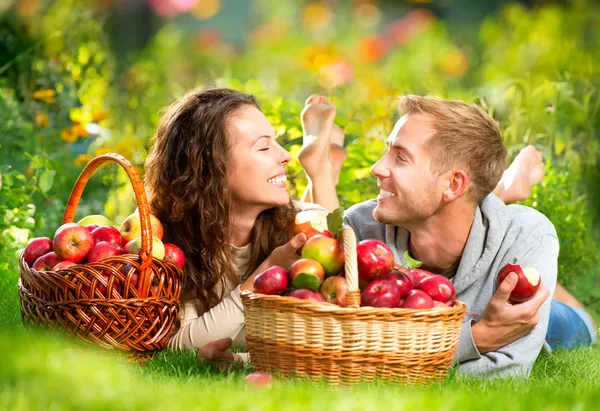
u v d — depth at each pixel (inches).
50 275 184.5
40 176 315.6
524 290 190.2
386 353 170.2
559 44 470.6
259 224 218.7
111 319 183.9
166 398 143.0
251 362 180.9
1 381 139.6
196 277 213.8
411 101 204.7
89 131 366.0
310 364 171.2
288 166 315.0
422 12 599.2
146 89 396.8
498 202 211.2
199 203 212.7
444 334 175.0
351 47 596.4
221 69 581.3
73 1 429.7
